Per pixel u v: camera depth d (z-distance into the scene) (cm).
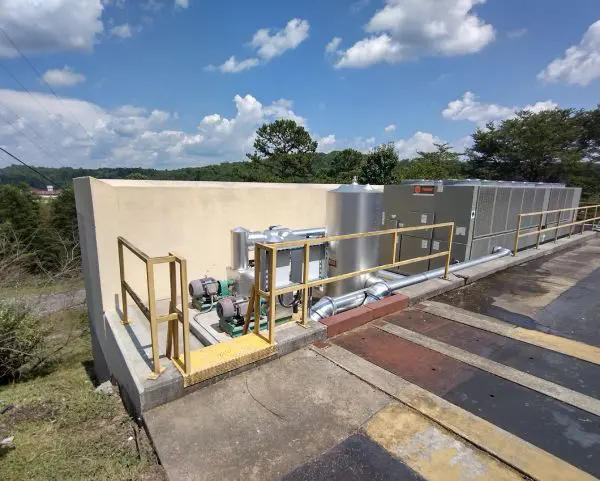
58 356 776
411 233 709
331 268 509
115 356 366
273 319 308
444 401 255
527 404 253
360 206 480
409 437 220
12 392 488
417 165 2681
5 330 659
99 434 269
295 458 204
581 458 202
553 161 2664
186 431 228
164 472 198
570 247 899
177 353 281
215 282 480
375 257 509
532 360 318
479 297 493
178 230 536
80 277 945
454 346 344
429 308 447
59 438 277
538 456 203
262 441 218
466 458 203
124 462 219
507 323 403
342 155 3688
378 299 443
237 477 192
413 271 712
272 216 653
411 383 278
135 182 581
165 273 530
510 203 727
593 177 2697
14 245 839
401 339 358
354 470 195
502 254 688
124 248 475
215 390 269
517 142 2727
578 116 2817
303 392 267
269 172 3859
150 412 246
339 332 368
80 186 491
